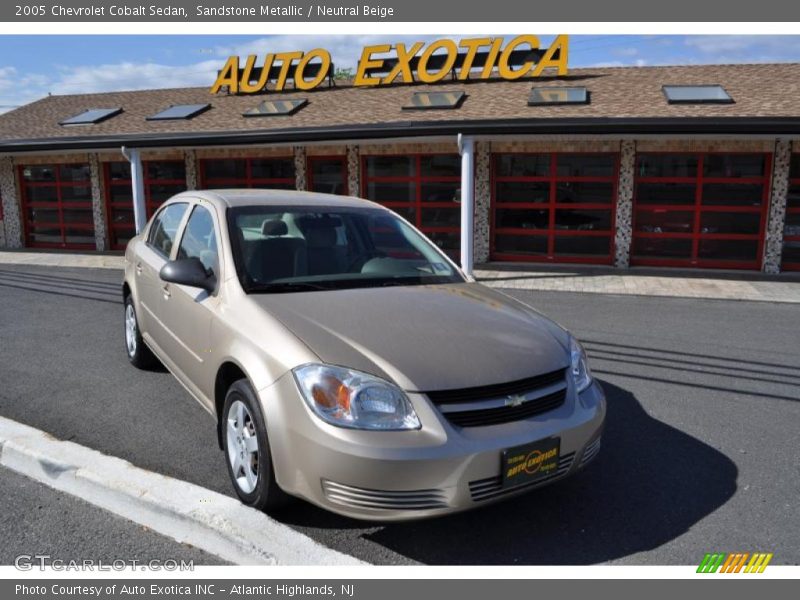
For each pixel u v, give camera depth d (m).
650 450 4.22
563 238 13.36
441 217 13.84
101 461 3.72
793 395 5.36
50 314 8.29
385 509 2.74
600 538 3.18
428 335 3.17
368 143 13.32
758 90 12.87
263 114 14.55
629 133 10.87
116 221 16.25
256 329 3.24
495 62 15.48
